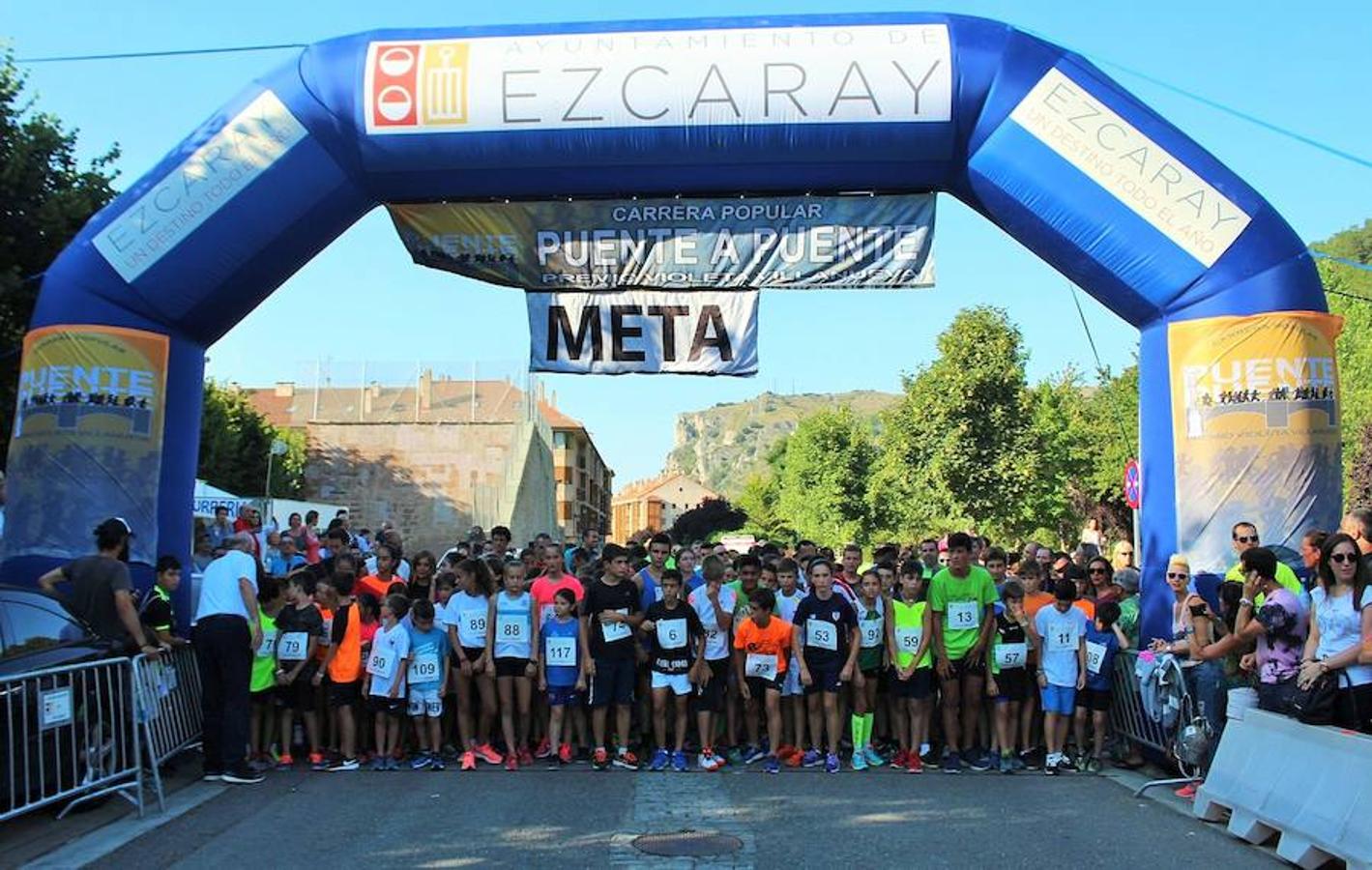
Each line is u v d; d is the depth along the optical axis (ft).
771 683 28.89
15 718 20.44
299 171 31.27
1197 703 25.55
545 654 29.19
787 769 28.89
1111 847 20.84
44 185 48.93
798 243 33.24
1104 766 29.60
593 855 19.97
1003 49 30.66
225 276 31.22
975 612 29.27
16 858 19.65
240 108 31.24
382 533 34.50
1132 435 130.62
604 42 31.22
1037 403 106.73
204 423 115.24
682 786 26.45
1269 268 29.37
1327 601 21.42
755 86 30.63
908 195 33.01
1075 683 28.63
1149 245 29.81
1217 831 22.16
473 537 43.11
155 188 30.81
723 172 31.96
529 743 31.14
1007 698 28.96
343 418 129.39
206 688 26.84
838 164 31.71
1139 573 33.14
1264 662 22.81
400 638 28.37
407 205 33.60
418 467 128.47
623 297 34.04
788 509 198.49
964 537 29.30
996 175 30.86
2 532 30.99
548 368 33.99
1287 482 29.01
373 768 28.37
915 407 106.01
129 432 30.40
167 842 20.80
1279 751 21.29
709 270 33.47
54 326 30.53
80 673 22.36
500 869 19.02
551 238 33.73
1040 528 106.52
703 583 32.14
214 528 46.91
